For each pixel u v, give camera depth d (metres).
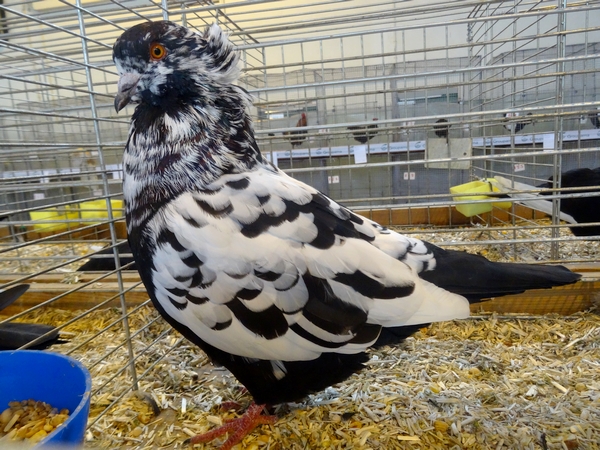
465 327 2.46
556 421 1.61
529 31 4.93
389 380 1.94
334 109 4.56
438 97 4.84
